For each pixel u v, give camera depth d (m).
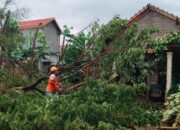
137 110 6.81
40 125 5.16
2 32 10.47
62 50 11.12
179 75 16.41
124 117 6.36
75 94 6.81
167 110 10.52
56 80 9.27
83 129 5.31
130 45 9.26
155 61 16.09
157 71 16.56
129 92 6.66
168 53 15.28
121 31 9.93
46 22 30.98
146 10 19.28
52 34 32.19
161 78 16.58
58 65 10.84
